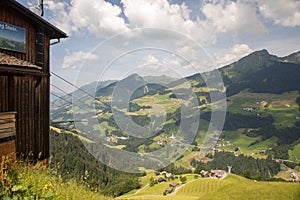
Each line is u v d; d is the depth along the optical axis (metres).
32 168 8.64
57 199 5.78
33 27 11.23
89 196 7.72
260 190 10.27
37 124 11.16
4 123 8.23
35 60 11.31
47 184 5.81
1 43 9.68
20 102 10.26
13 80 9.30
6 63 8.43
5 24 9.82
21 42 10.55
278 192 9.77
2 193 4.80
